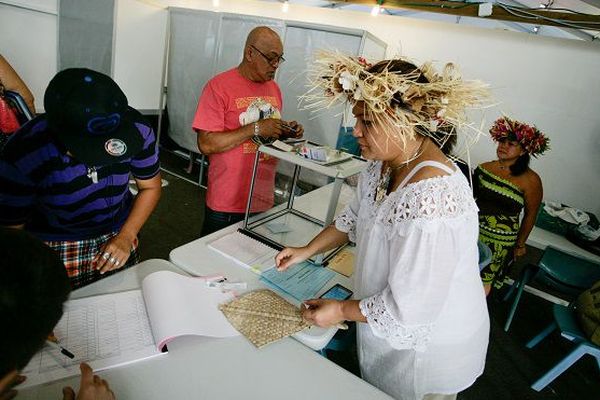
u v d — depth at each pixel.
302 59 3.24
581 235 2.50
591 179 3.28
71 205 1.00
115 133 0.87
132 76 3.79
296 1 4.17
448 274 0.75
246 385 0.75
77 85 0.80
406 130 0.74
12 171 0.86
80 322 0.82
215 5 4.69
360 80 0.75
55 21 3.04
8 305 0.34
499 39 3.38
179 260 1.15
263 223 1.51
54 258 0.42
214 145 1.59
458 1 3.17
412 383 0.95
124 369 0.73
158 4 3.81
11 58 2.87
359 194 1.09
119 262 1.06
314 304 0.95
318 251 1.17
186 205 3.43
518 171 2.25
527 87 3.35
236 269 1.16
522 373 2.13
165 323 0.82
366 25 3.92
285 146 1.35
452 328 0.91
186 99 3.99
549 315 2.80
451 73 0.80
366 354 1.04
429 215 0.73
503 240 2.26
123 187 1.10
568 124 3.27
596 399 2.05
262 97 1.73
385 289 0.81
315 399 0.75
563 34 3.13
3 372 0.35
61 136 0.81
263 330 0.90
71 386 0.68
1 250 0.36
